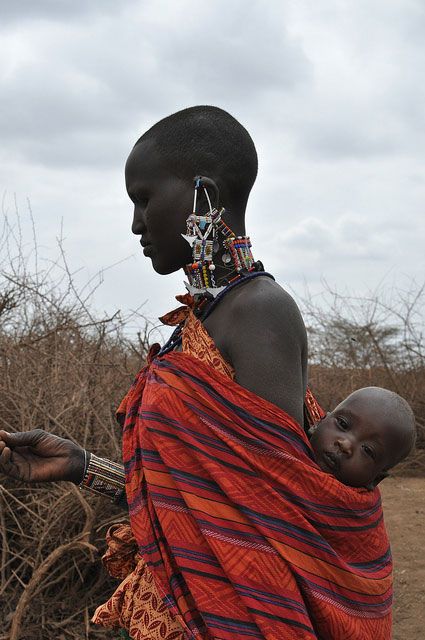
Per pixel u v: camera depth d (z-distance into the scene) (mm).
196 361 1727
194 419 1687
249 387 1698
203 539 1657
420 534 5508
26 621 4023
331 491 1671
